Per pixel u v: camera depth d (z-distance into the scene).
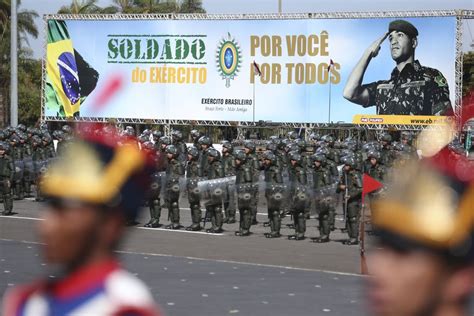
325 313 19.14
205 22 66.75
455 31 60.47
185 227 37.97
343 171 33.12
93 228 4.89
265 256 28.91
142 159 4.98
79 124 5.01
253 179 35.41
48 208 4.94
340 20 63.16
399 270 3.53
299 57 64.38
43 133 49.22
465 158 3.76
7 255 27.62
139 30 68.44
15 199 49.12
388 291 3.56
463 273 3.48
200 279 23.80
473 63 63.19
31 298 5.00
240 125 66.25
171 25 67.62
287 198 34.50
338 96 63.53
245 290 22.06
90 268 4.89
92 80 69.62
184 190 37.41
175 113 68.00
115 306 4.68
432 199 3.52
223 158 39.19
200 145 40.88
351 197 32.53
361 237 24.75
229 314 19.00
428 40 61.12
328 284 23.08
